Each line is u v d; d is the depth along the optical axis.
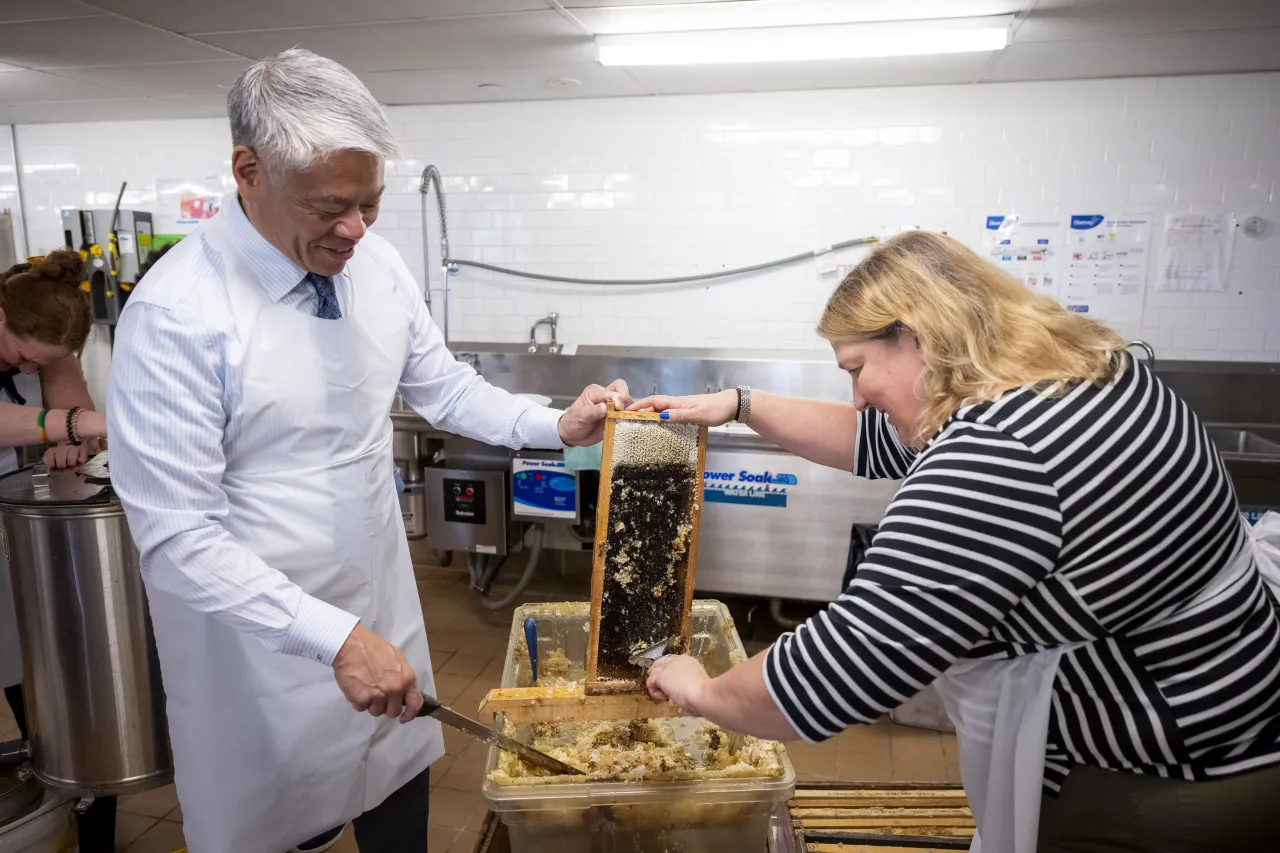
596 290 3.65
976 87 3.19
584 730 1.29
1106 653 0.92
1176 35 2.56
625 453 1.10
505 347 3.76
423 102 3.62
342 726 1.39
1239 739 0.93
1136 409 0.88
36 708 1.76
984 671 1.01
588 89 3.34
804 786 1.67
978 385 0.88
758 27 2.55
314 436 1.31
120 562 1.67
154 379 1.15
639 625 1.13
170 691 1.38
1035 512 0.83
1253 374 3.14
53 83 3.27
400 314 1.46
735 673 0.96
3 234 4.15
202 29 2.57
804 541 2.94
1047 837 1.02
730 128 3.40
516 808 1.04
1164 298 3.22
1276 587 1.06
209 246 1.23
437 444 3.43
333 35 2.62
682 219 3.51
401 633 1.51
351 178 1.07
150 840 2.04
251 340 1.22
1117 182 3.17
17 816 1.74
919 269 0.92
